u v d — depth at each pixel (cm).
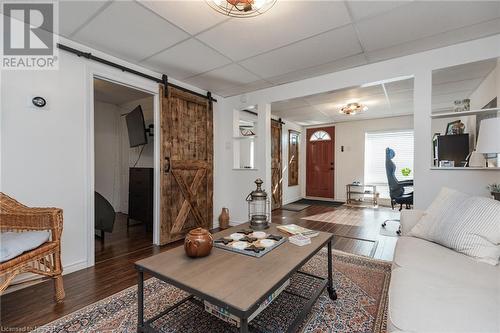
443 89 369
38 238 160
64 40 226
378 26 209
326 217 469
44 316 160
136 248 300
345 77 300
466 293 102
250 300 99
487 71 298
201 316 159
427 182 244
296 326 132
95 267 240
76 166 233
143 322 138
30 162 205
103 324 151
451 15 194
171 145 323
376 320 153
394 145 600
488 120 181
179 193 337
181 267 130
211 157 387
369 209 550
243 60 275
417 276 118
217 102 408
